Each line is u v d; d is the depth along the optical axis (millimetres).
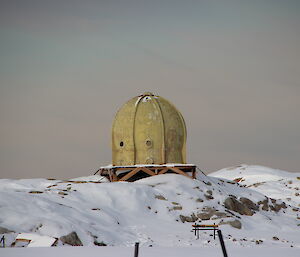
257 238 132875
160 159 192500
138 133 193375
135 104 196250
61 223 109812
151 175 191250
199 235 130125
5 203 120250
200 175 194500
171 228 136625
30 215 113250
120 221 136500
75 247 87438
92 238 110125
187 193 166125
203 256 74000
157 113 194125
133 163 192500
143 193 158375
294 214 182500
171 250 84000
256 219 162125
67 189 157875
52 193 148250
